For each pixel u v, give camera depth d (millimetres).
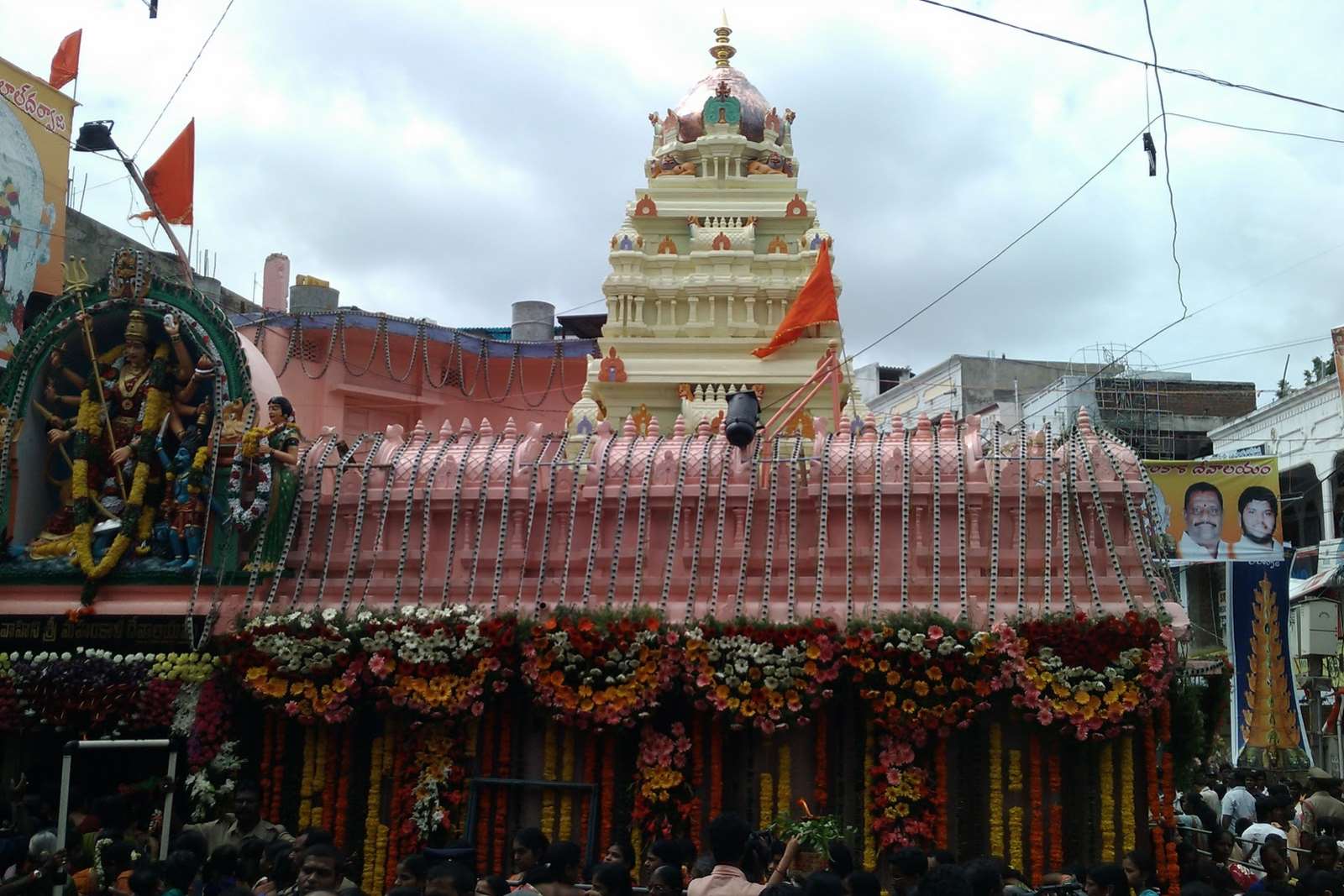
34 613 15891
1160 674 13375
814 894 8359
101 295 16984
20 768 16484
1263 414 36906
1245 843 14992
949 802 13852
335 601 15641
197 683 15219
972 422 15602
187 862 10273
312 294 33562
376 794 14867
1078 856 13523
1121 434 41750
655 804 13945
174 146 20578
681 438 16141
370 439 16750
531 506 15570
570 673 14281
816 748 14070
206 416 16406
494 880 9898
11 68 24016
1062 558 14453
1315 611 32750
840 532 14914
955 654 13555
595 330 40438
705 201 29891
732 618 14375
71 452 17234
